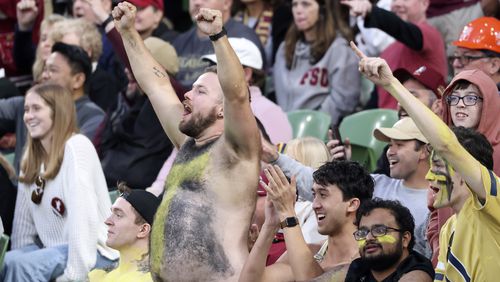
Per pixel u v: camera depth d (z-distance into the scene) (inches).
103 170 948.6
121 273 749.9
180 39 1063.6
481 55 808.9
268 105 936.9
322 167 660.1
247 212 629.9
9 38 1194.6
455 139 570.3
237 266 621.9
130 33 709.9
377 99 1018.1
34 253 847.1
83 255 839.7
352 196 650.8
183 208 628.4
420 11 1000.2
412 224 617.3
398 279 604.7
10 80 1081.4
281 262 646.5
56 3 1251.8
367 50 1045.8
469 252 586.9
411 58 959.6
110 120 968.9
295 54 1047.6
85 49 1048.8
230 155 626.5
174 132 686.5
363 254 613.9
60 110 872.9
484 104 695.7
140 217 752.3
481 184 569.0
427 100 849.5
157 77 705.0
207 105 638.5
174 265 624.1
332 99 1027.3
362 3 921.5
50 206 868.0
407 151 733.9
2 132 1029.8
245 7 1123.3
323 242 697.0
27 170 882.1
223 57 604.1
